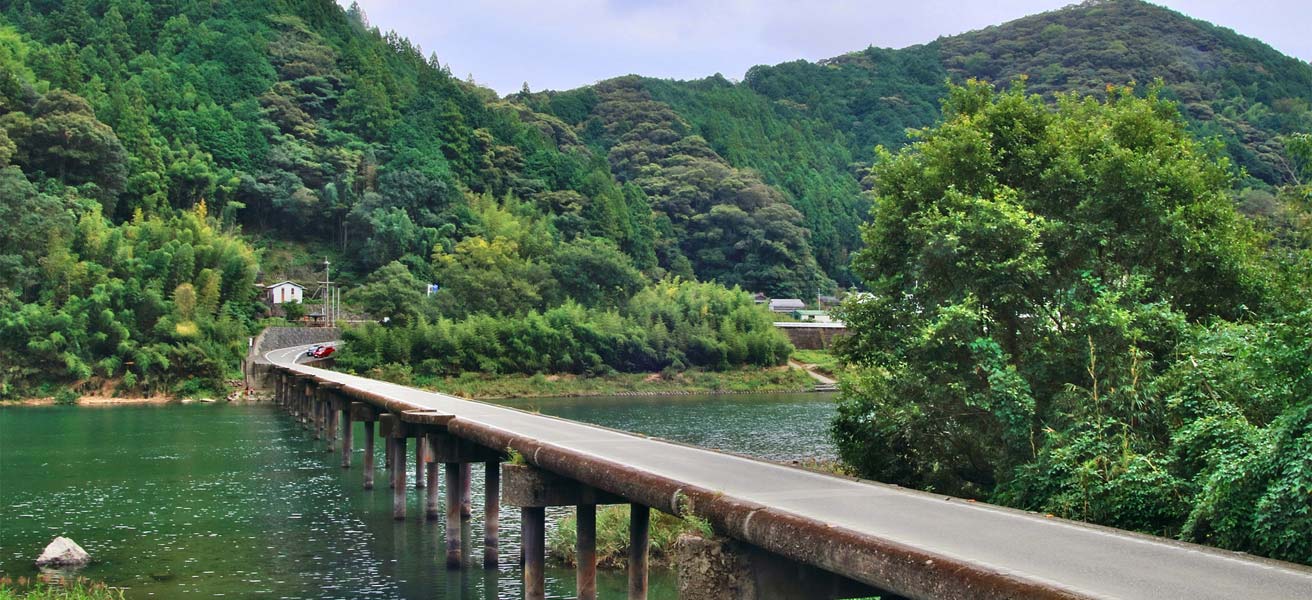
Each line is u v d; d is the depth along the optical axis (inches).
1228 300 931.3
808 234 6806.1
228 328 3447.3
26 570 910.4
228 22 6820.9
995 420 789.9
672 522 941.8
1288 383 590.2
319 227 5467.5
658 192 7062.0
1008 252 864.9
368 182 5610.2
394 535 1076.5
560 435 761.6
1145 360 751.7
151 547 1011.9
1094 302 811.4
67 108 4547.2
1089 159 989.8
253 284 4229.8
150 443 1951.3
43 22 6318.9
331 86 6555.1
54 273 3324.3
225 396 3191.4
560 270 4505.4
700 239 6628.9
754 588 422.9
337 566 929.5
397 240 5012.3
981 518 410.0
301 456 1756.9
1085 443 647.8
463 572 907.4
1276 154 5708.7
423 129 6112.2
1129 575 308.0
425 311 4074.8
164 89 5531.5
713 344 4190.5
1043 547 350.3
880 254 1077.8
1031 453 726.5
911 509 431.5
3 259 3216.0
